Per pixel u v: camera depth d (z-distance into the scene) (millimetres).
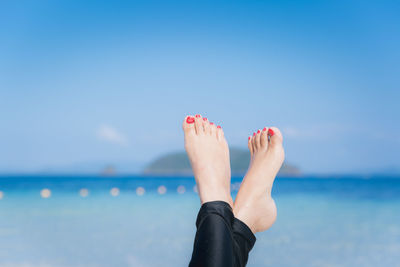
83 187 34719
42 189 30328
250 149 2293
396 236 6422
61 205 14328
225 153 2113
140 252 5094
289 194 21406
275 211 1944
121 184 43188
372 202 15117
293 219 9094
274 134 2186
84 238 6332
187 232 6945
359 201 15836
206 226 1308
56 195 22125
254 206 1866
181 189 31859
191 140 2139
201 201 1733
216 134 2207
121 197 20125
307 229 7324
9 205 14336
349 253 5016
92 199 18250
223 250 1212
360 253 5004
